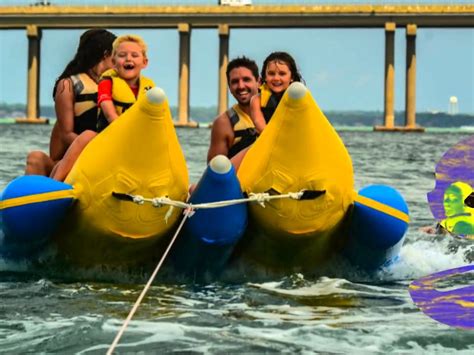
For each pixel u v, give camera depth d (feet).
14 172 62.44
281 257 27.84
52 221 26.48
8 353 19.07
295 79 29.12
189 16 265.34
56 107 30.25
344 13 261.65
